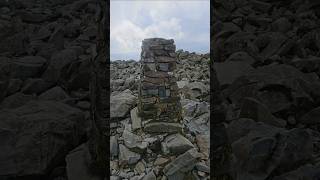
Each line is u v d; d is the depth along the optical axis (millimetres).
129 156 4254
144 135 4559
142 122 4742
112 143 4508
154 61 5027
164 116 4824
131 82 6164
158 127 4590
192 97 5727
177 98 4902
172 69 5051
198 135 4590
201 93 5801
